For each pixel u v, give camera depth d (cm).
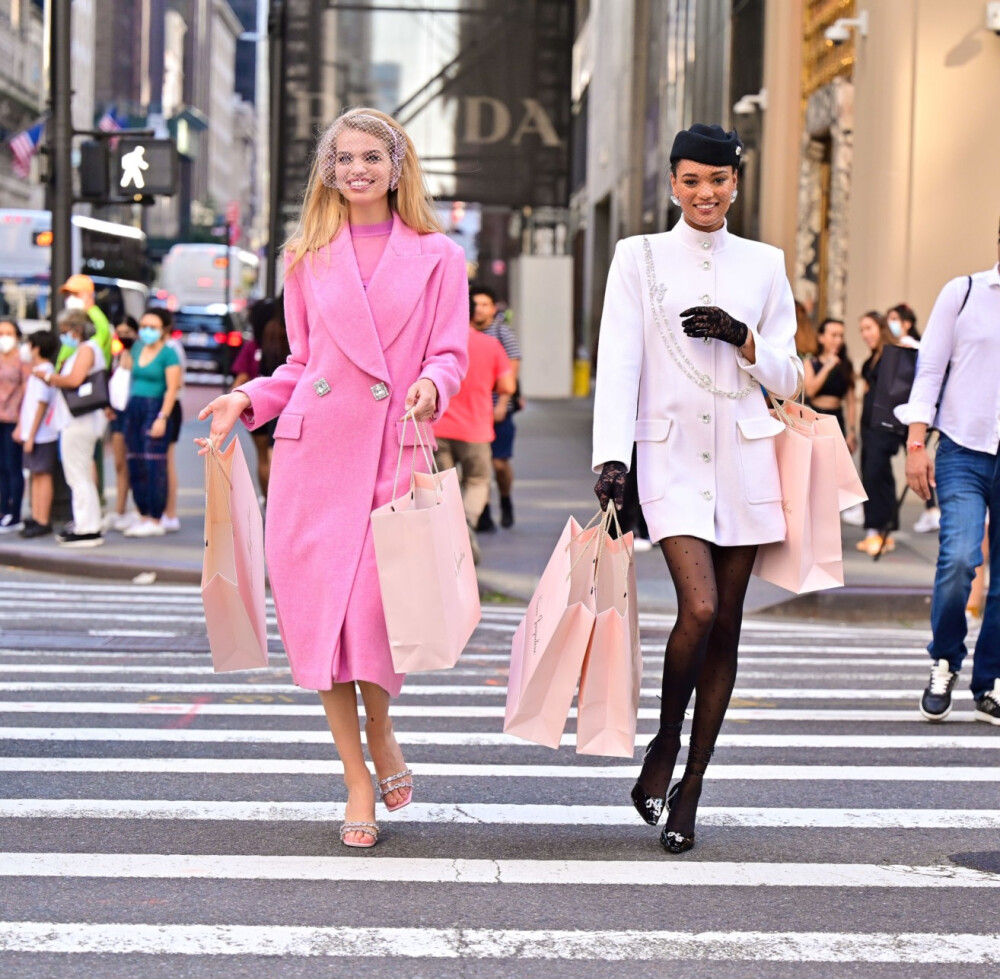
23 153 3756
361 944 462
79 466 1566
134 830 581
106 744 730
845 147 2230
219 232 11138
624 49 4469
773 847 573
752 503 555
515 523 1794
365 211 560
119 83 15038
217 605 544
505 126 3123
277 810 610
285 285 567
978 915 498
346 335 545
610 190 4844
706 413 555
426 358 555
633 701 542
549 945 464
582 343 5762
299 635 544
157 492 1633
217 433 534
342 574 541
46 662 984
